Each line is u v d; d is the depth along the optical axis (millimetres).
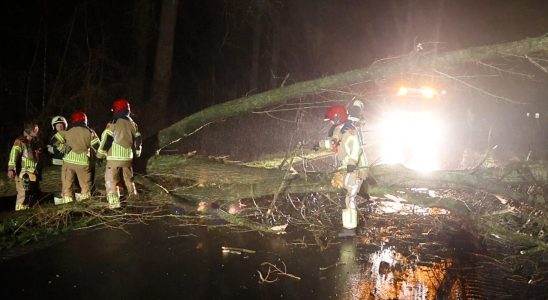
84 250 6688
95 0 18250
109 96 16359
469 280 5848
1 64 16812
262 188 8320
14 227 7613
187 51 23797
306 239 7363
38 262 6207
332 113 7660
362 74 8320
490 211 8180
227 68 25812
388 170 8109
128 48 19625
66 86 15695
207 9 23312
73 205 7773
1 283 5535
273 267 6195
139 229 7691
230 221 7781
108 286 5504
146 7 17719
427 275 5988
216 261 6367
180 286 5543
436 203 7723
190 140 15477
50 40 17359
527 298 5355
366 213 8719
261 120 18281
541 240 6871
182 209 8797
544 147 14961
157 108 15672
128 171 8320
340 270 6117
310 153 10930
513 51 7504
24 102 15578
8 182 8664
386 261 6461
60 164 8820
